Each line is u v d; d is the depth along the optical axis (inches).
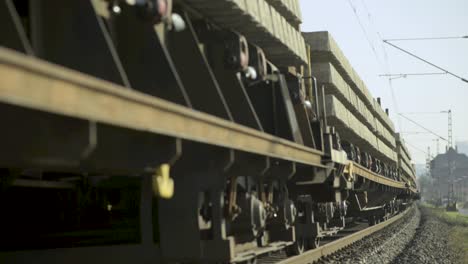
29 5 198.7
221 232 286.0
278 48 434.0
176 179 283.7
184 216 280.8
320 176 516.7
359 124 1029.8
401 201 2135.8
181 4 297.4
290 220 433.7
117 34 247.1
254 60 371.9
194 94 282.7
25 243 292.7
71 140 165.2
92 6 195.6
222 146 257.4
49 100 142.6
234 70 330.6
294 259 454.0
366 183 973.8
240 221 328.2
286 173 390.6
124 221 296.8
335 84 743.7
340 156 584.1
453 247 883.4
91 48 194.4
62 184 270.7
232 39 329.7
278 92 421.1
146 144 217.0
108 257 291.3
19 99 133.3
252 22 347.3
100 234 295.0
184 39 283.7
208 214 290.7
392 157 1717.5
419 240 978.7
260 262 471.5
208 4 308.0
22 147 160.7
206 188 279.4
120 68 190.4
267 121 412.2
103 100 163.5
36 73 138.2
